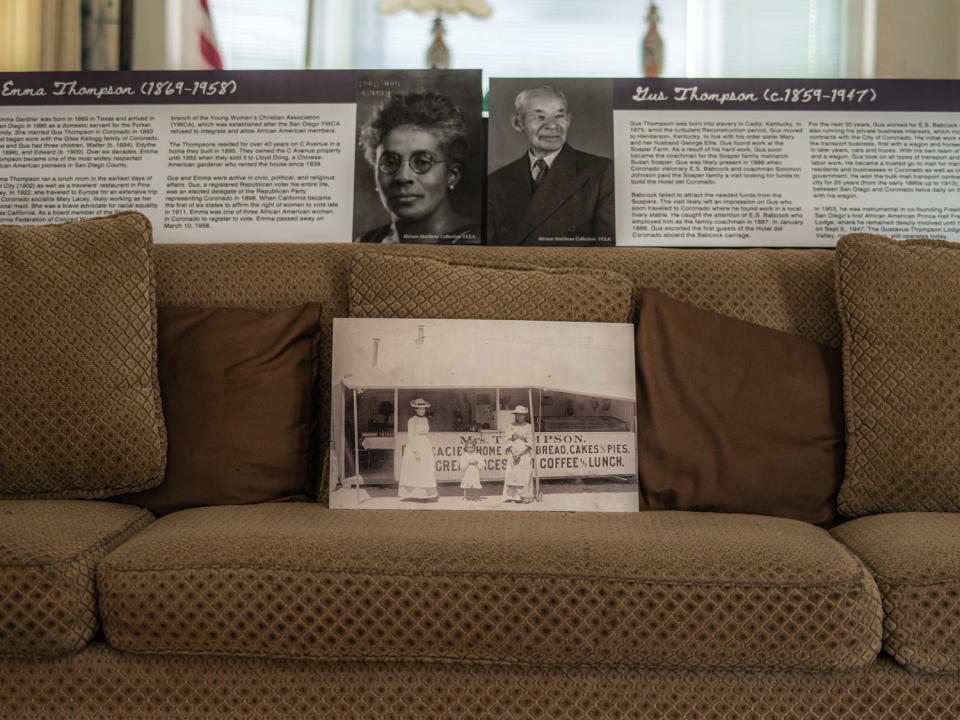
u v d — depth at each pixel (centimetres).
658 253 197
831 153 224
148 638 123
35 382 156
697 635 121
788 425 165
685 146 225
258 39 247
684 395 168
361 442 163
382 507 160
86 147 226
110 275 163
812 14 244
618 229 222
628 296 178
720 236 222
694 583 122
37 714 125
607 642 122
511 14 248
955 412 158
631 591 122
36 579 122
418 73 228
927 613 121
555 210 223
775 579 122
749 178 224
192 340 173
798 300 186
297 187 224
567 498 162
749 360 170
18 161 225
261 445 167
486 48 249
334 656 124
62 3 237
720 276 189
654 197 223
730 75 245
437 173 225
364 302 177
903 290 166
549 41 248
